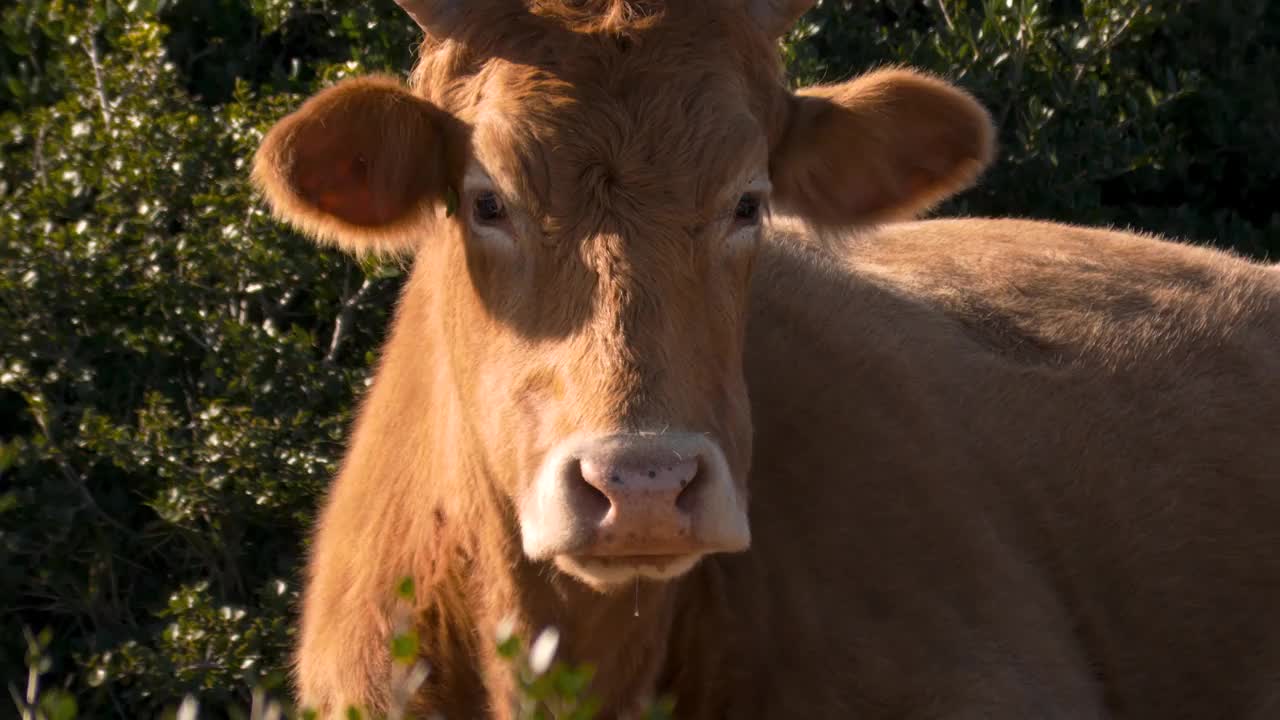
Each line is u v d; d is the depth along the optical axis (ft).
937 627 45.65
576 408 32.76
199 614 55.01
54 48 64.69
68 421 59.41
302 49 69.72
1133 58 73.82
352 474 45.27
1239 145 75.66
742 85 36.50
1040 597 49.14
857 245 57.82
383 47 64.75
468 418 37.40
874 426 48.44
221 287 59.88
